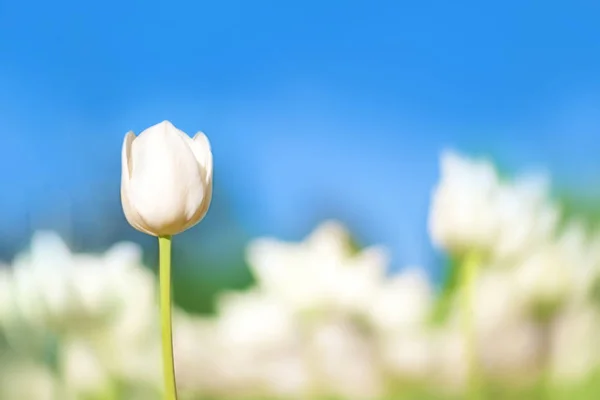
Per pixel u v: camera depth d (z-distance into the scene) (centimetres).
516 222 156
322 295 205
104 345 166
